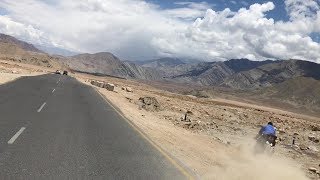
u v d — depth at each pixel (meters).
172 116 29.33
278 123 42.03
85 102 27.58
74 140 12.47
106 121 18.38
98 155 10.75
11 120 15.01
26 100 23.17
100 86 60.38
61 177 8.30
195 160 12.32
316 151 21.77
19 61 193.88
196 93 190.25
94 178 8.51
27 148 10.57
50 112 18.95
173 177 9.45
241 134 24.80
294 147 22.44
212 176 10.34
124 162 10.33
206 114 36.12
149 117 25.05
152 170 9.84
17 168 8.59
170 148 13.71
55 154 10.27
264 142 15.10
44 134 12.87
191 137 18.28
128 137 14.41
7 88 29.84
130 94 52.94
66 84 50.22
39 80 49.19
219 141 19.39
